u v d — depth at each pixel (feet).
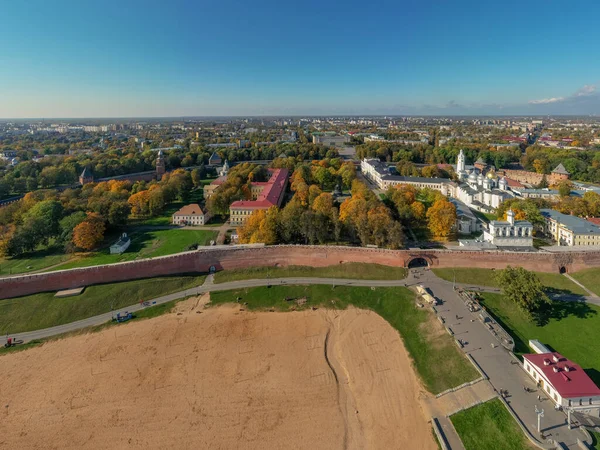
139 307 378.94
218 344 321.11
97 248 522.47
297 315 363.97
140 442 228.02
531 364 259.39
